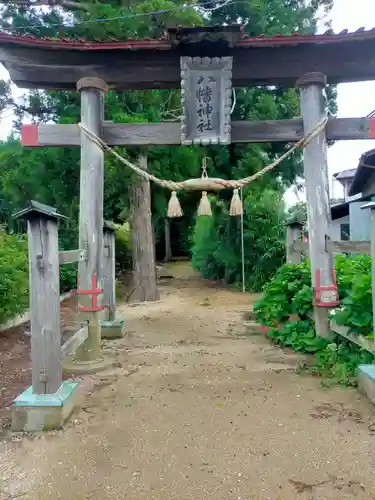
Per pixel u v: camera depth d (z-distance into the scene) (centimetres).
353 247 448
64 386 379
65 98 1147
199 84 559
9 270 686
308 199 563
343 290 535
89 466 283
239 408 374
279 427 334
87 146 561
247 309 979
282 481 262
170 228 2528
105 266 706
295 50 565
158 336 708
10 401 406
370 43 553
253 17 1229
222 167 1217
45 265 351
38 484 265
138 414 367
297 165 1302
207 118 564
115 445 311
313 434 321
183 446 308
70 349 455
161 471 276
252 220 1300
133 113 1070
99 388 437
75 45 547
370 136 570
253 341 642
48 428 336
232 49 563
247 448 303
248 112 1259
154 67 581
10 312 700
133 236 1178
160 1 1023
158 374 483
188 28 523
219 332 729
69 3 1040
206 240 1578
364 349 428
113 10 1014
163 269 1986
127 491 256
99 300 550
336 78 587
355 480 261
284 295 620
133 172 1077
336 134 573
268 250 1261
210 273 1595
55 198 1127
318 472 271
